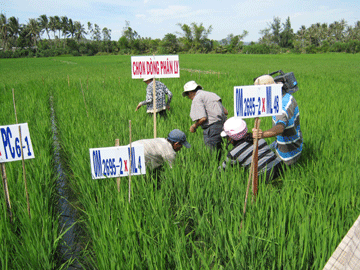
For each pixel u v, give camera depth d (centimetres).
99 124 621
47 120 716
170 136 381
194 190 333
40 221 299
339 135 507
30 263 250
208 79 1477
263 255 228
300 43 9850
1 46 12962
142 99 944
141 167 316
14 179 384
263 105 282
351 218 271
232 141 362
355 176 333
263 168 351
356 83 1288
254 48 9431
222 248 255
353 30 11775
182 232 265
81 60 6384
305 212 284
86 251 291
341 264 101
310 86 1133
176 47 10231
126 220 275
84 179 385
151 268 231
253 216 276
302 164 412
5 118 693
